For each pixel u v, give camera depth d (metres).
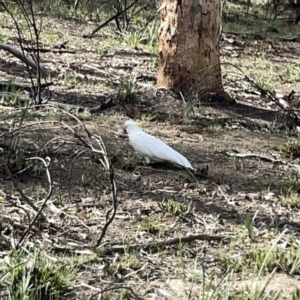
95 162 6.93
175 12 10.28
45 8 17.50
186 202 6.19
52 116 8.43
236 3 25.05
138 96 10.12
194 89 10.13
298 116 9.91
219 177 6.99
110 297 4.41
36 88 9.73
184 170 6.94
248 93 11.34
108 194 6.18
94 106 9.41
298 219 6.05
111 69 12.02
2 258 4.74
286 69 14.00
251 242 5.42
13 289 4.30
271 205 6.34
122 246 5.06
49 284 4.37
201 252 5.18
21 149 6.79
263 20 21.59
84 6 18.56
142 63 12.77
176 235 5.44
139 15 17.92
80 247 5.03
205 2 10.12
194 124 9.11
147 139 6.89
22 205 5.75
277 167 7.57
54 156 6.95
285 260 5.02
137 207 5.96
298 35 19.25
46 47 13.20
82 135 7.84
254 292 4.39
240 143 8.43
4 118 7.24
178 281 4.70
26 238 4.98
